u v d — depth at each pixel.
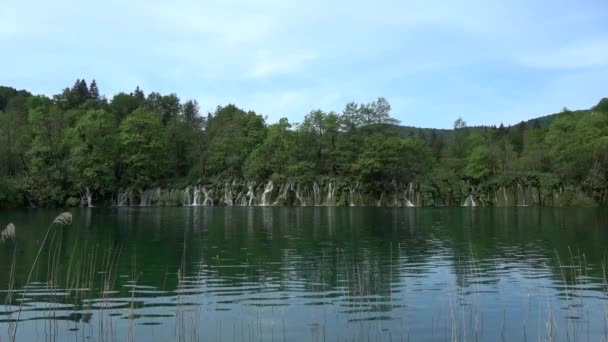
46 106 152.12
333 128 127.50
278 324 19.27
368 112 128.88
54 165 109.44
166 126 146.50
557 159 117.00
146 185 122.00
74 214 79.56
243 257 34.88
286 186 120.44
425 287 25.36
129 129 121.75
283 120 127.44
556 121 143.00
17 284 25.81
